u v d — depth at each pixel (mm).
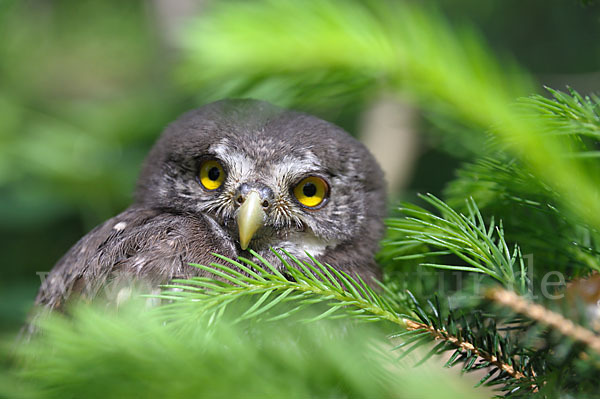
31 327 531
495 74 490
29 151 649
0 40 682
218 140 531
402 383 440
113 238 523
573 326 456
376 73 510
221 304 471
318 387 427
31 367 456
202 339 460
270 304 471
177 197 534
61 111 687
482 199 498
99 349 409
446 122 530
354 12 503
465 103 493
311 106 536
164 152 539
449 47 496
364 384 431
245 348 429
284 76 513
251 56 503
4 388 427
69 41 897
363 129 652
